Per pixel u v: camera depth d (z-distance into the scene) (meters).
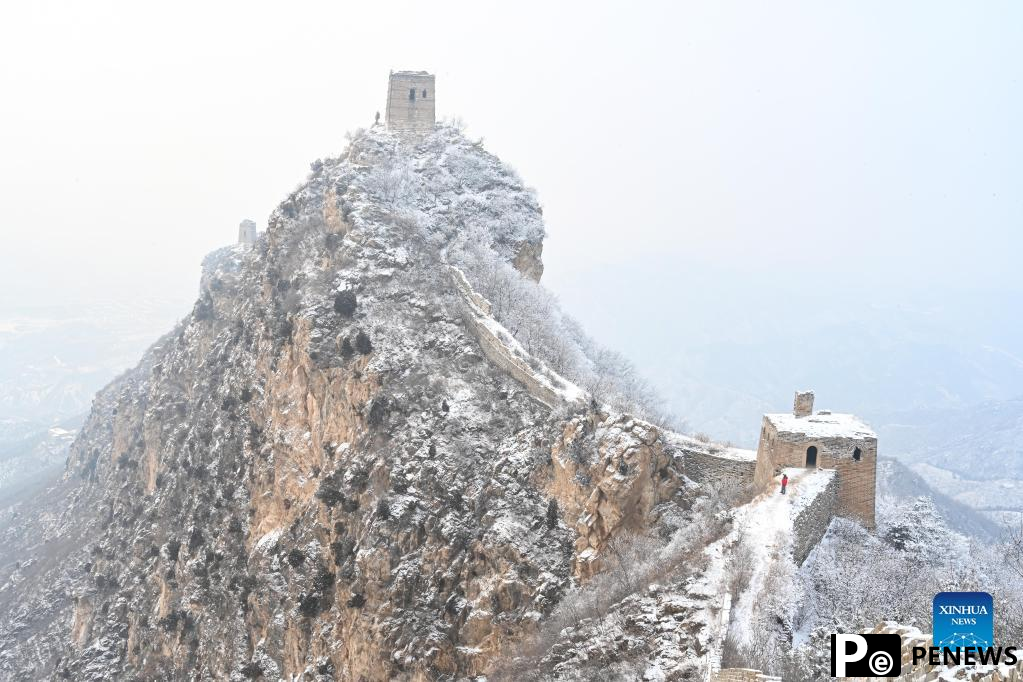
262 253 164.62
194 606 131.75
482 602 99.94
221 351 158.25
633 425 101.06
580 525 98.69
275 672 115.81
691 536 89.50
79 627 164.38
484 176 165.62
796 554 80.56
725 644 69.75
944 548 93.75
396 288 135.88
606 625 82.56
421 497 110.69
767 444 96.38
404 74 170.62
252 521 131.75
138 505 169.25
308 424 129.88
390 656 102.75
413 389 121.25
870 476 92.81
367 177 156.00
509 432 114.69
